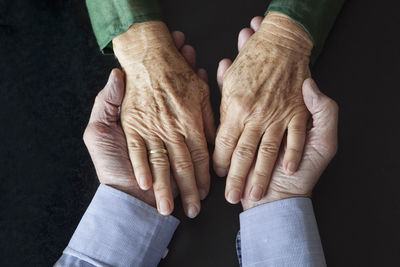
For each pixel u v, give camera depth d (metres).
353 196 0.77
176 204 0.76
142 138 0.73
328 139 0.68
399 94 0.83
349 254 0.73
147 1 0.81
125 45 0.79
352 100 0.83
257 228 0.69
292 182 0.69
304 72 0.76
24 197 0.83
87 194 0.82
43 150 0.86
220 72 0.81
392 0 0.90
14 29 0.96
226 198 0.70
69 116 0.88
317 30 0.79
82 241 0.68
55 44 0.94
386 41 0.87
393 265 0.72
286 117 0.72
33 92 0.91
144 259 0.69
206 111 0.78
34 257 0.79
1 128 0.88
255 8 0.92
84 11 0.96
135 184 0.71
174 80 0.76
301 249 0.66
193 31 0.91
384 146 0.80
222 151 0.74
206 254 0.73
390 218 0.75
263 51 0.77
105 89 0.74
